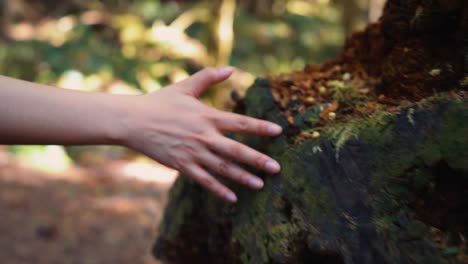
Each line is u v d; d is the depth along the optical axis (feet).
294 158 2.21
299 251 2.15
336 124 2.20
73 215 5.60
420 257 1.85
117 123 2.25
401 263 1.88
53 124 2.19
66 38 9.05
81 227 5.38
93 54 8.63
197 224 2.81
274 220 2.22
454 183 1.90
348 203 2.03
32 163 6.95
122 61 8.74
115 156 7.88
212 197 2.64
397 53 2.32
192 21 9.08
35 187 6.16
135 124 2.26
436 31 2.21
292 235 2.14
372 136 2.02
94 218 5.59
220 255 2.69
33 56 8.75
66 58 8.57
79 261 4.80
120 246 5.10
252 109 2.51
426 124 1.90
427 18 2.19
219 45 8.75
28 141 2.22
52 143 2.23
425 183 1.92
